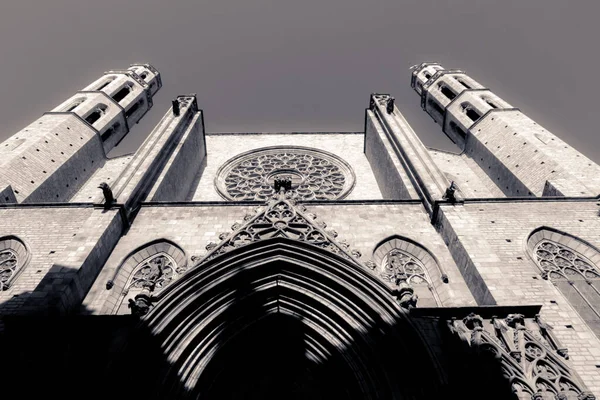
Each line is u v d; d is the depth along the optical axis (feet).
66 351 38.42
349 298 47.47
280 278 50.21
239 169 116.26
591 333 48.88
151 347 40.83
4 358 37.63
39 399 34.81
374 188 103.24
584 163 84.38
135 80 149.18
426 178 73.15
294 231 54.34
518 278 56.59
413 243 62.75
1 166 81.05
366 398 40.57
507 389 36.19
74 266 50.90
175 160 89.10
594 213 68.08
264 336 48.16
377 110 111.04
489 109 115.34
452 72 148.97
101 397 35.04
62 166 95.25
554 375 38.32
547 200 71.41
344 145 127.24
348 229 64.69
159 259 59.93
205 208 69.26
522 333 41.16
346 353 44.34
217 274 48.34
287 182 62.85
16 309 49.08
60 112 111.45
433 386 37.65
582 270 58.80
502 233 64.28
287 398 45.57
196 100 116.67
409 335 41.19
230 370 46.03
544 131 100.22
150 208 69.21
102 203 63.87
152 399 38.19
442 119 140.46
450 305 52.26
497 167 101.19
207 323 45.37
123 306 53.01
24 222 66.85
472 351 38.88
